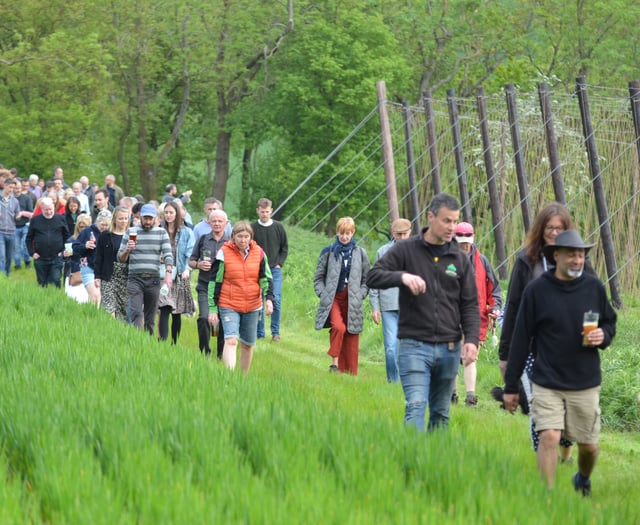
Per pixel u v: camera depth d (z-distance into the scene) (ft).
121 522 39.88
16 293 126.11
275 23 425.69
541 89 190.08
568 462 75.77
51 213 163.94
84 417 55.88
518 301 66.64
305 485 45.37
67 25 389.60
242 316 101.50
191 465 47.52
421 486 48.32
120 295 123.34
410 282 65.77
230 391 69.82
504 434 84.07
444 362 67.77
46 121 379.35
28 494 45.01
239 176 556.92
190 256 123.54
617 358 116.67
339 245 120.26
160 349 91.09
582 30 426.10
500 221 207.72
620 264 195.72
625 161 201.67
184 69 423.64
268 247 148.46
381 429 57.57
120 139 433.89
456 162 221.25
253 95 444.55
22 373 69.87
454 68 454.40
